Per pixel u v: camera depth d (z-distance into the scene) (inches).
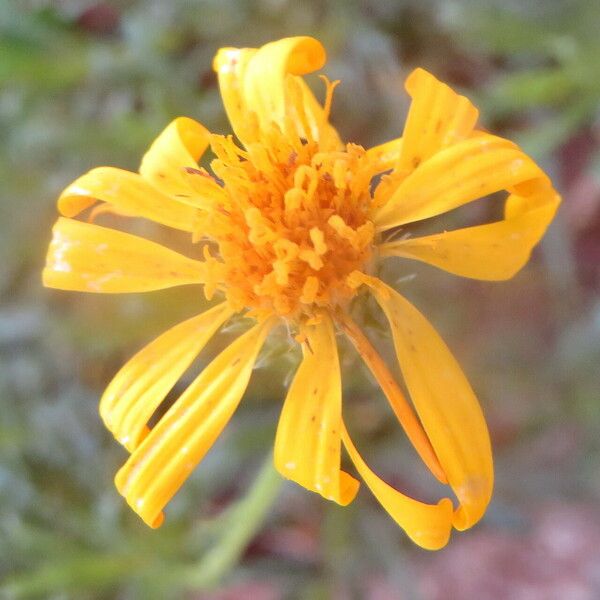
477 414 3.4
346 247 3.5
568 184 7.3
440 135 3.4
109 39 7.2
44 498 5.6
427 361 3.4
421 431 3.4
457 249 3.4
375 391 5.7
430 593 7.8
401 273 5.8
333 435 3.4
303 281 3.5
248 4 6.4
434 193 3.4
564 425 6.5
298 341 3.5
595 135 7.2
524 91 5.8
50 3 6.2
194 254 5.8
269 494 4.7
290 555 6.9
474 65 6.9
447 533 3.2
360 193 3.5
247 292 3.5
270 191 3.5
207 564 5.3
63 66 6.0
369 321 3.6
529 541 7.7
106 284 3.7
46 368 6.3
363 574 6.2
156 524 3.4
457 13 5.8
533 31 5.7
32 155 6.3
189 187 3.6
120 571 5.5
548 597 7.6
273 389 5.8
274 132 3.5
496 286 6.8
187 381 6.0
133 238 3.7
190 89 6.3
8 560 5.6
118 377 3.6
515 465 6.3
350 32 6.4
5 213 6.6
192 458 3.5
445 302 6.1
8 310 6.5
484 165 3.3
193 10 6.4
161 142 3.8
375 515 6.2
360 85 6.4
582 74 5.6
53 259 3.7
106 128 5.9
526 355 6.4
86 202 3.8
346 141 6.4
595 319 6.3
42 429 5.9
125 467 3.5
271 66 3.6
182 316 5.7
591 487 6.3
